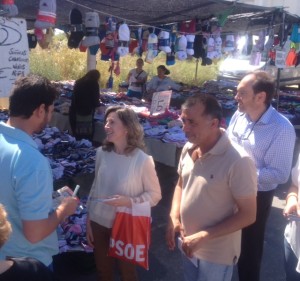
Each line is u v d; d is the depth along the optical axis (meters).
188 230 2.07
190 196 2.04
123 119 2.35
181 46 6.39
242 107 2.59
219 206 1.95
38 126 1.74
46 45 6.16
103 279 2.62
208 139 1.95
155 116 5.97
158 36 6.51
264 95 2.53
